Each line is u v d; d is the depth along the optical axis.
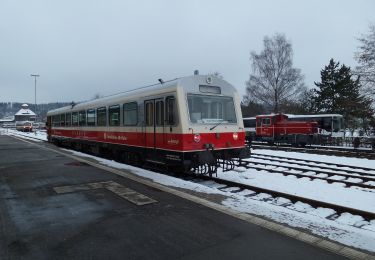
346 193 9.78
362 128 42.31
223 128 11.20
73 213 6.73
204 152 10.48
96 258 4.71
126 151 14.13
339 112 43.22
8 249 5.03
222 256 4.73
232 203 7.46
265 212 6.78
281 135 32.69
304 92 46.91
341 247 5.05
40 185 9.43
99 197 7.95
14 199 7.91
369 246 5.12
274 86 45.06
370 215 7.30
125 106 13.75
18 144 27.92
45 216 6.56
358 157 19.31
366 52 27.05
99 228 5.87
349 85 43.72
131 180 9.92
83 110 19.45
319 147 27.89
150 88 12.05
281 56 45.09
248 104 54.88
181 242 5.24
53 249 5.02
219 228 5.83
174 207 7.07
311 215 6.99
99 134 16.83
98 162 14.12
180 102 10.37
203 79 11.03
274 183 11.14
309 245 5.12
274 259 4.64
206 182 11.13
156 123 11.54
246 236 5.47
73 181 9.88
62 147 25.39
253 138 38.03
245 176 12.28
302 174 12.43
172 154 10.73
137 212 6.74
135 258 4.70
